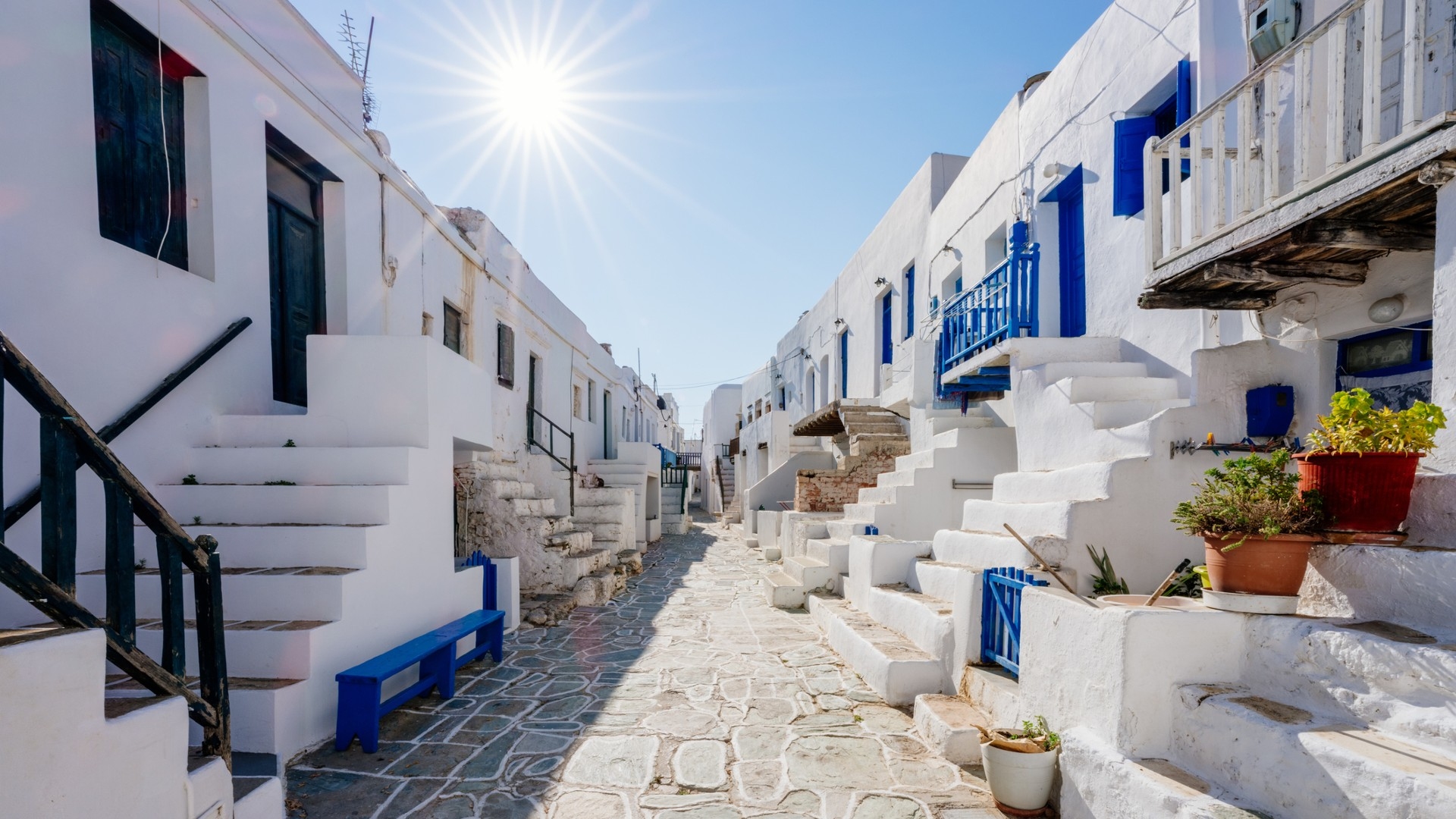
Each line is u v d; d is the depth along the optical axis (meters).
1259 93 4.59
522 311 11.56
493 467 9.17
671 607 8.38
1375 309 3.87
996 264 8.76
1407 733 2.09
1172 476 4.62
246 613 4.11
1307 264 3.94
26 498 3.54
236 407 5.18
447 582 5.53
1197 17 5.13
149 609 4.16
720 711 4.64
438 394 5.41
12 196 3.53
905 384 10.58
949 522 7.99
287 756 3.66
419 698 4.89
